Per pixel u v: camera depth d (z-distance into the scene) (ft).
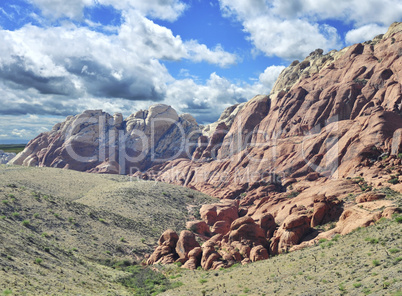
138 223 267.18
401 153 283.18
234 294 117.70
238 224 204.54
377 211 174.19
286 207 264.93
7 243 139.54
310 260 132.67
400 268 90.99
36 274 122.72
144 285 156.56
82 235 211.82
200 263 189.06
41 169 410.31
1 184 246.68
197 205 337.72
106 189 354.95
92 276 149.48
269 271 135.74
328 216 209.56
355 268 105.50
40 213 216.54
